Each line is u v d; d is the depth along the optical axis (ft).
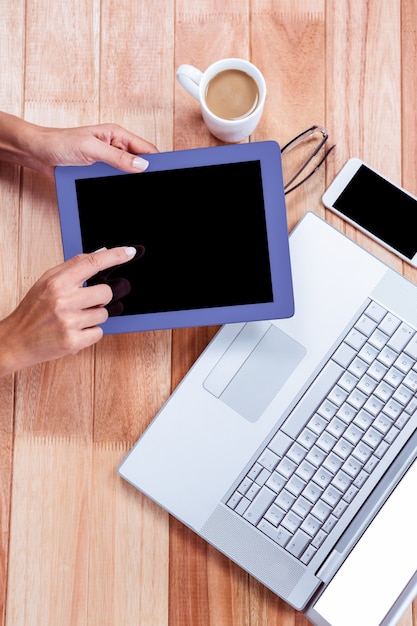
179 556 2.68
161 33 2.81
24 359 2.48
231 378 2.52
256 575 2.47
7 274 2.77
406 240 2.73
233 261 2.38
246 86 2.55
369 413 2.50
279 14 2.81
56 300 2.27
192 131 2.79
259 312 2.37
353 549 2.19
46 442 2.72
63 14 2.82
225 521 2.48
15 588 2.67
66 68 2.81
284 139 2.80
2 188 2.78
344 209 2.75
